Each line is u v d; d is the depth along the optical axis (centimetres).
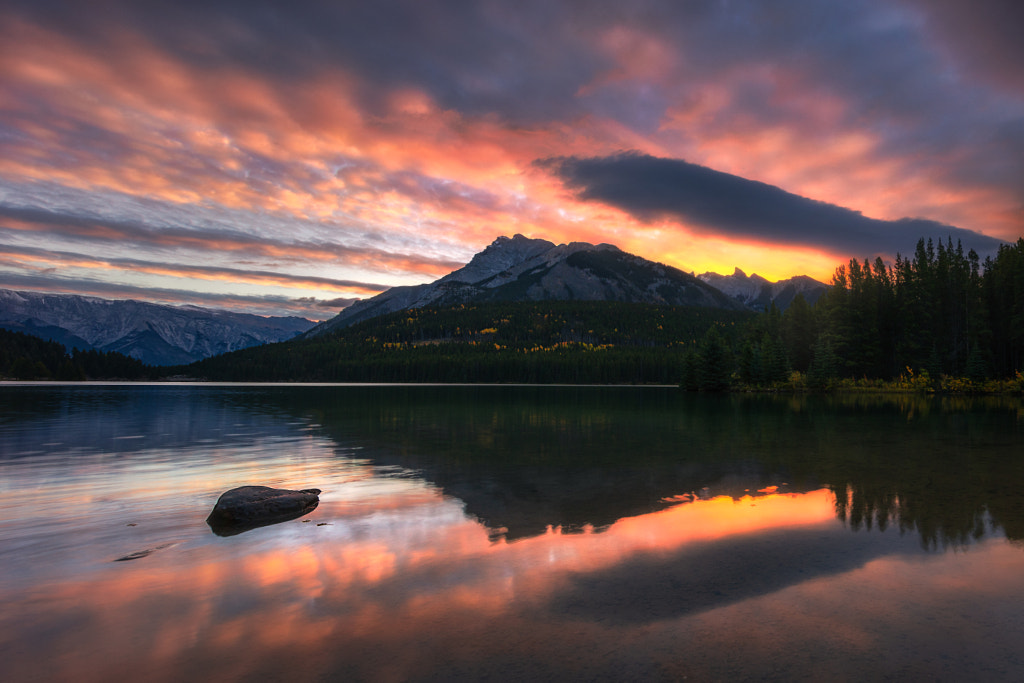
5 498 1531
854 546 1048
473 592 830
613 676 586
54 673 601
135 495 1573
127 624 727
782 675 588
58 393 8938
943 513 1300
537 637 682
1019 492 1537
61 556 1016
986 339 9106
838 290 10531
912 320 9925
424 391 11738
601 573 909
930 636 684
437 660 626
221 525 1237
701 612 755
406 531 1172
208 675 595
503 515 1302
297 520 1270
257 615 753
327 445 2703
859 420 4153
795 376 9806
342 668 607
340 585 862
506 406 6244
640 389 14175
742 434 3181
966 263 10181
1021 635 686
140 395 8756
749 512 1318
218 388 13425
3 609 773
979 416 4509
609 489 1606
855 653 638
